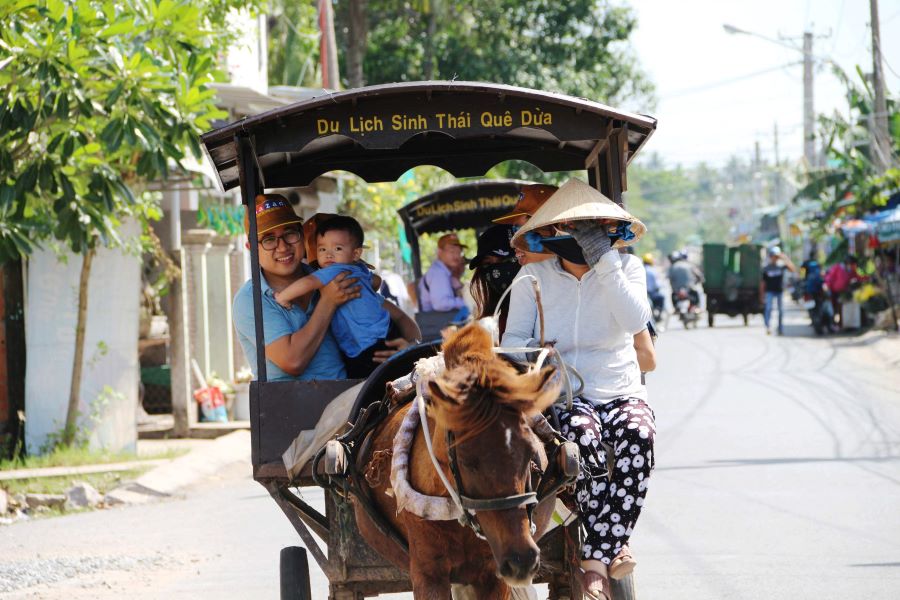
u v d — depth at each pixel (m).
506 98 11.15
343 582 10.70
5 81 21.30
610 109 10.95
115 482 24.70
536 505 8.92
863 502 19.91
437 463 8.88
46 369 27.80
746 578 15.13
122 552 18.44
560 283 10.63
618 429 10.31
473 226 27.80
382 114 11.14
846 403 33.41
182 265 32.75
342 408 10.80
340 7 71.81
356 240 13.10
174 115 22.22
